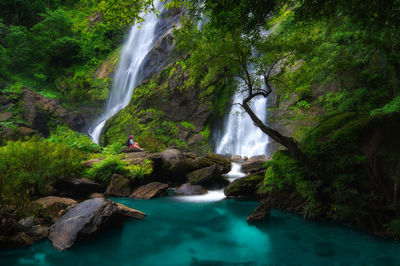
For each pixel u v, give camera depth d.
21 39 26.83
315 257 4.66
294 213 6.81
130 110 18.28
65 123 21.00
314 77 9.99
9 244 4.74
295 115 12.37
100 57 29.23
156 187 9.05
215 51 5.97
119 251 4.92
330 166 6.36
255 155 13.09
